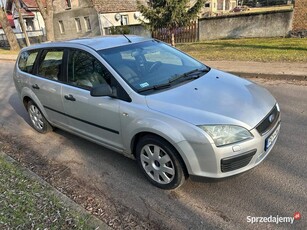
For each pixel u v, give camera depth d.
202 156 2.65
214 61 9.27
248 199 2.85
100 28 25.09
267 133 2.81
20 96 5.05
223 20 14.67
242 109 2.79
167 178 3.01
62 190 3.25
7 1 33.31
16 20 32.62
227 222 2.59
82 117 3.72
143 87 3.15
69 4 27.05
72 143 4.44
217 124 2.61
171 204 2.89
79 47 3.72
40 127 4.89
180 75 3.52
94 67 3.49
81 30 26.95
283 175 3.15
